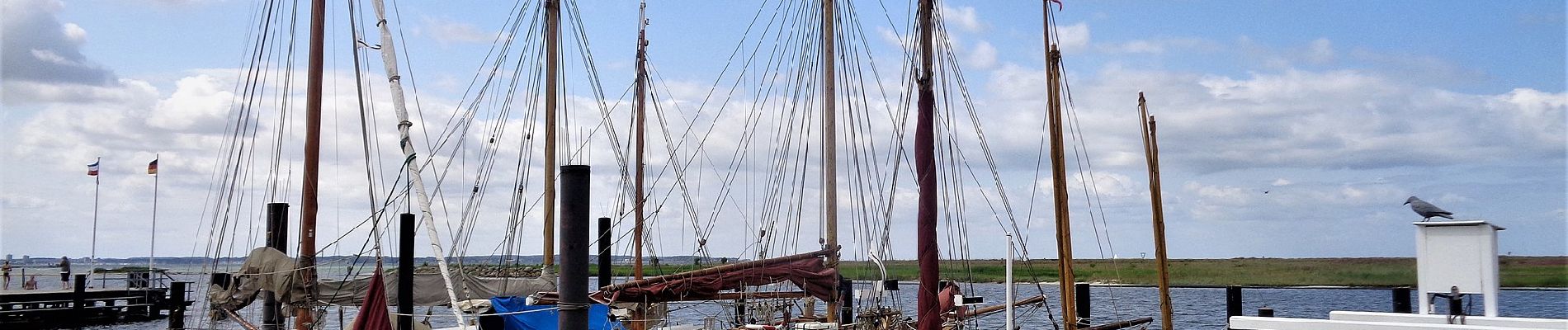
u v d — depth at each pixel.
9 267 72.44
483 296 26.25
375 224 18.16
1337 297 85.19
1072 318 27.53
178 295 52.81
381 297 17.91
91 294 67.81
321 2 24.47
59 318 65.88
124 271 72.00
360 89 18.56
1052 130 28.12
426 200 18.31
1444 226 21.47
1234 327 22.12
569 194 16.86
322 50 24.41
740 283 26.09
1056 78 28.19
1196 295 91.44
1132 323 33.94
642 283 24.83
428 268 25.52
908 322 28.05
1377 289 93.69
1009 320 21.38
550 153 33.09
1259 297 86.38
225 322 27.39
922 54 19.45
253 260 21.41
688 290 25.28
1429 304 21.50
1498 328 19.30
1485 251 20.91
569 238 16.84
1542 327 19.80
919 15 19.55
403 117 19.06
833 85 29.91
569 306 16.66
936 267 19.20
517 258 28.69
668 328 28.09
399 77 19.50
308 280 21.33
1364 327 20.62
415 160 18.59
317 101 24.16
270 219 23.75
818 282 27.78
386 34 19.81
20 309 64.12
